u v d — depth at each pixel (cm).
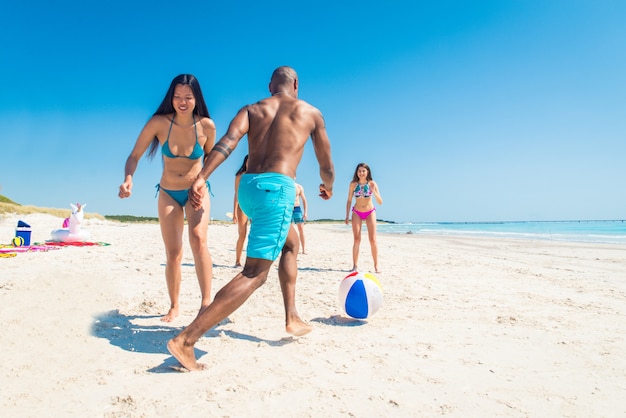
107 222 3198
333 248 1284
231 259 900
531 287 606
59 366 283
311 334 371
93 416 217
